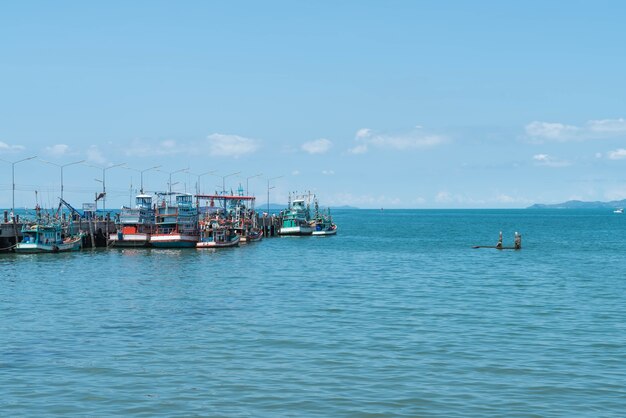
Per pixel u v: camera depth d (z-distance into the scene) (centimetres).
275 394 3581
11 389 3669
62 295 7200
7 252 12512
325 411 3328
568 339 4869
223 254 13125
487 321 5584
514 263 11212
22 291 7519
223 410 3347
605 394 3581
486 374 3947
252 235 17462
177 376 3912
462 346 4647
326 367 4097
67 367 4100
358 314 5919
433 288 7806
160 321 5584
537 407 3378
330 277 9056
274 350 4528
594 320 5631
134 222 14088
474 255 13050
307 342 4766
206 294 7281
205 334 5041
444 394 3578
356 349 4556
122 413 3306
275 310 6141
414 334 5047
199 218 16562
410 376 3906
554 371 4012
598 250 14325
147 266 10606
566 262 11381
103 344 4712
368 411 3325
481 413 3297
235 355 4394
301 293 7356
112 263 11075
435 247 15525
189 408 3375
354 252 13875
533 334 5050
